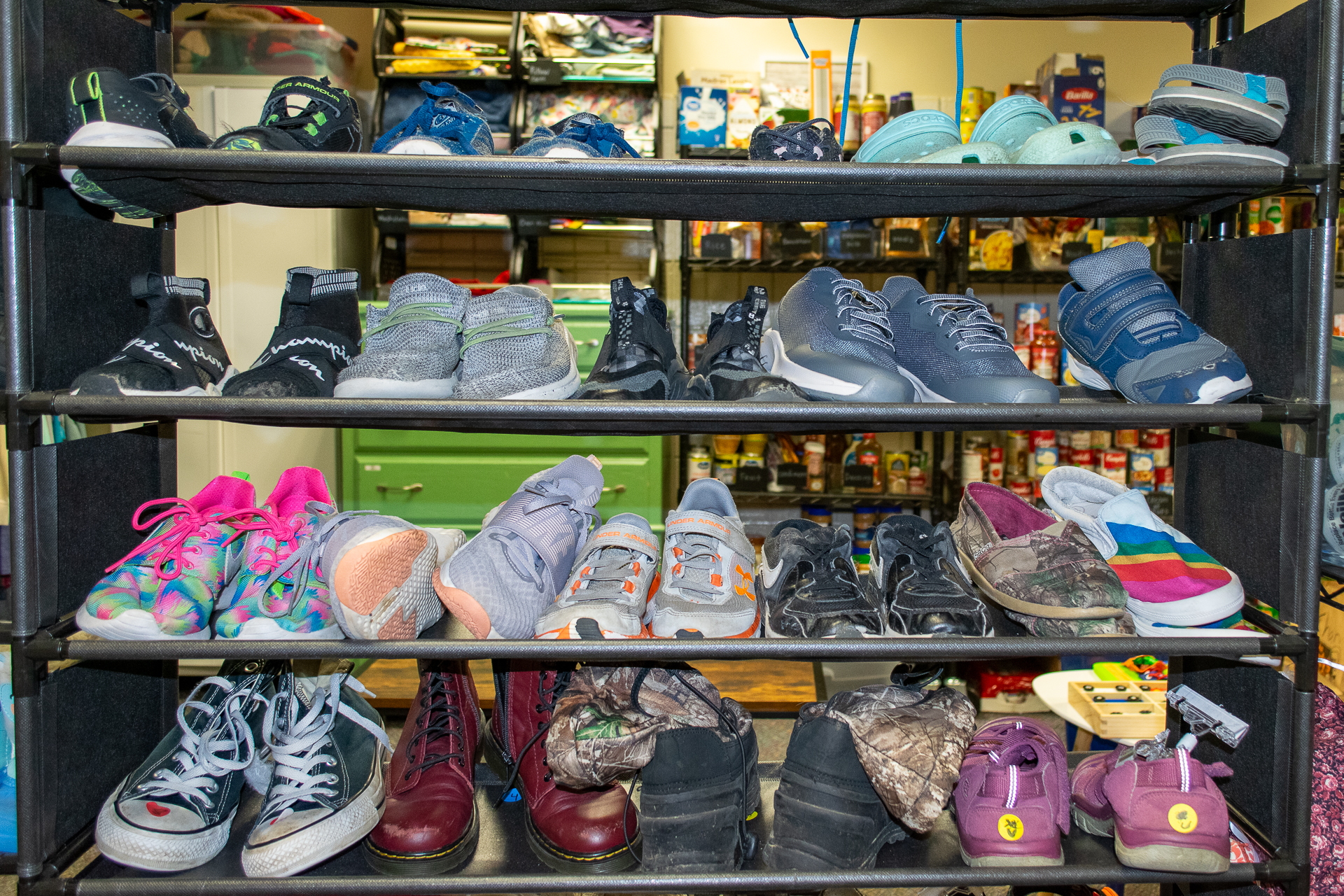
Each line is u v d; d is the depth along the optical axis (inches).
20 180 28.7
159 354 31.2
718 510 39.4
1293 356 31.9
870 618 32.1
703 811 30.8
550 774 33.5
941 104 108.0
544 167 28.3
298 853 29.5
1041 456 98.6
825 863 30.9
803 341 36.2
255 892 29.1
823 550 36.3
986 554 36.6
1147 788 30.9
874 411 29.1
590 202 34.1
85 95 29.1
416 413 28.6
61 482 32.9
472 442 87.8
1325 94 30.1
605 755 30.3
